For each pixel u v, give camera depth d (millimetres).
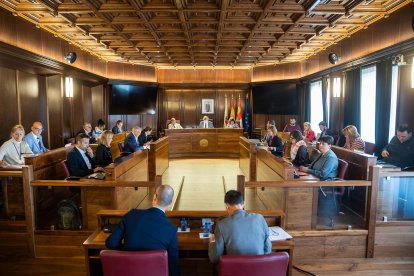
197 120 13133
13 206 3924
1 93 5883
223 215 2947
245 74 12977
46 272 3482
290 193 3771
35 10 5297
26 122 6820
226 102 13109
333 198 3961
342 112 7879
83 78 8789
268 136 8258
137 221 2330
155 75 12688
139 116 12367
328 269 3574
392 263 3717
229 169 8648
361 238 3814
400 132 4734
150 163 6980
